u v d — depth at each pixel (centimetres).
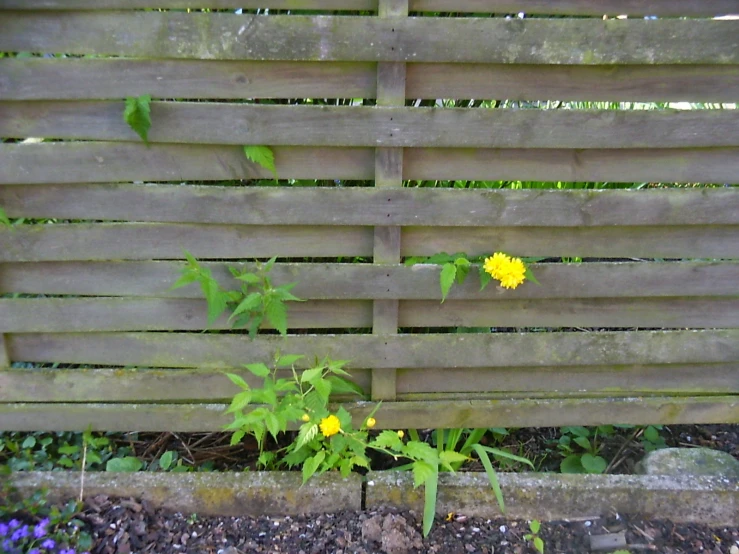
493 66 170
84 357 198
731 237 187
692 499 188
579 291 191
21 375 199
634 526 188
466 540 181
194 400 205
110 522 180
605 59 167
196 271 175
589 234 187
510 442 224
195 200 179
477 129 172
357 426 205
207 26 162
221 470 207
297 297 189
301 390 188
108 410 202
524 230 187
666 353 200
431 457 174
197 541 180
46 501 185
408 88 172
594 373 205
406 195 179
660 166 180
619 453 218
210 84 169
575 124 173
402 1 162
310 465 178
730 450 218
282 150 176
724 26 165
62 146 173
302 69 169
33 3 159
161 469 204
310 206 179
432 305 195
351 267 186
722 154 179
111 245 184
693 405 206
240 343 195
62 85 167
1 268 187
